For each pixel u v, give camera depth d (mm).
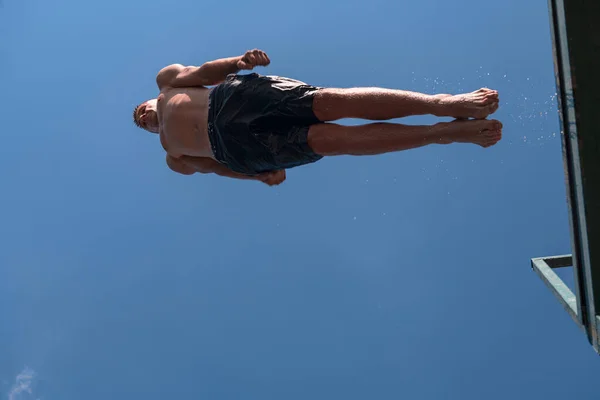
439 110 4445
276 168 5230
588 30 3389
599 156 3447
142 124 6098
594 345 3760
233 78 5242
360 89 4742
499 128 4348
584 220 3516
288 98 4898
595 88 3410
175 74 5570
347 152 4797
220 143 5168
